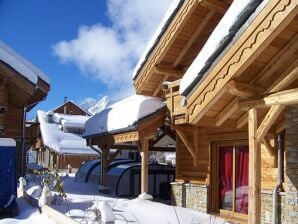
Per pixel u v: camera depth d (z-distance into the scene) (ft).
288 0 21.67
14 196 35.96
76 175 76.79
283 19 22.04
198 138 42.96
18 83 48.21
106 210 26.14
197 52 48.47
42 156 156.97
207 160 41.73
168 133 48.03
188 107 29.30
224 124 30.81
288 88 25.30
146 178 42.57
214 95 27.04
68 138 143.43
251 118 26.00
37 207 36.65
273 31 22.71
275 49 24.73
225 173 40.52
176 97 39.78
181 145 46.01
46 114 159.53
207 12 44.57
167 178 57.93
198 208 42.09
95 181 66.39
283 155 32.63
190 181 44.11
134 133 43.09
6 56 46.93
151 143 53.21
